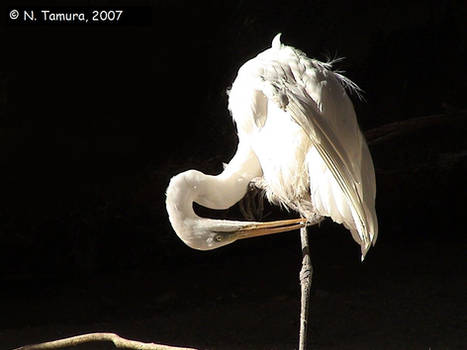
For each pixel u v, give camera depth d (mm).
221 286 11281
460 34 17953
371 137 11148
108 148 16859
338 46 18125
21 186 15695
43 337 9211
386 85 17594
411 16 18719
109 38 17094
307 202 6750
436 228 13164
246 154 6973
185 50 17359
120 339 6598
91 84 17094
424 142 14672
